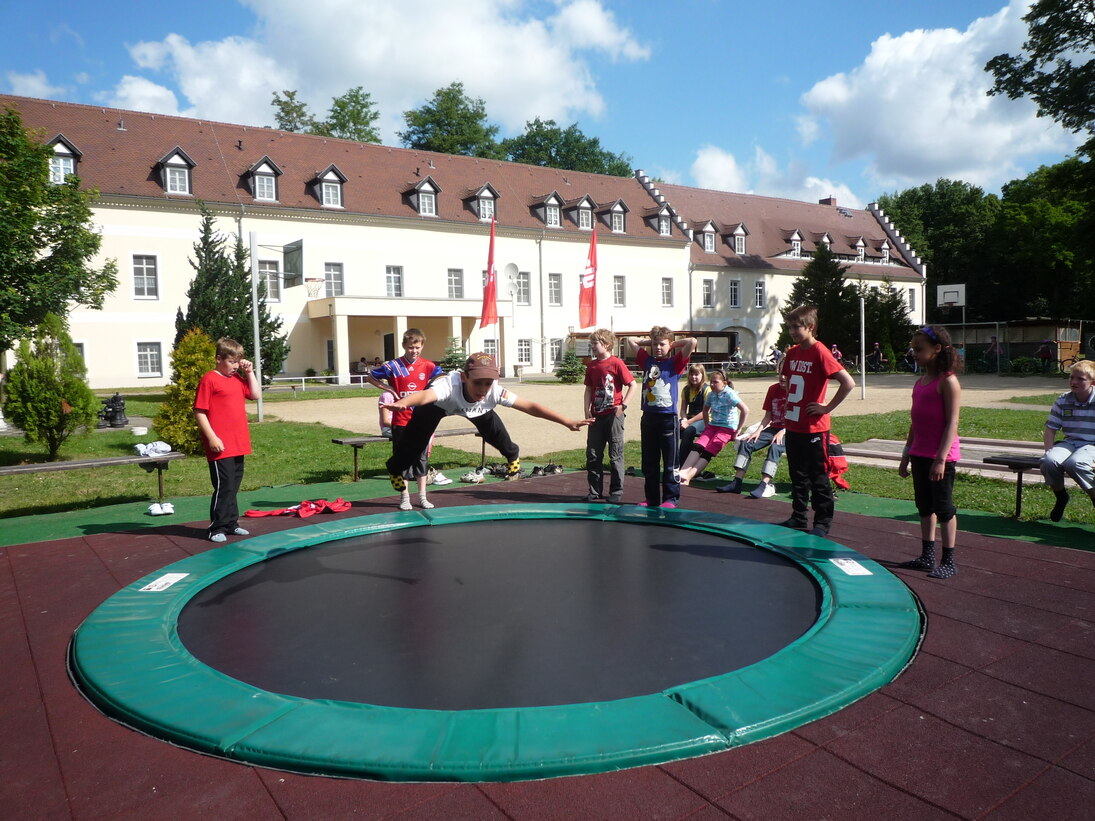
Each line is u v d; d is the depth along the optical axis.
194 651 3.45
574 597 4.09
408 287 36.66
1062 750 2.53
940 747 2.56
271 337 24.20
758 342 48.78
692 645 3.38
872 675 3.01
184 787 2.39
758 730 2.62
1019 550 5.08
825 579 4.31
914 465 4.57
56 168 29.31
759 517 6.39
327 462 10.94
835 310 37.41
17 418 11.56
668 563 4.82
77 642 3.55
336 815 2.22
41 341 11.89
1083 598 4.07
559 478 8.73
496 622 3.70
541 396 23.11
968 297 58.88
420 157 39.72
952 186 64.19
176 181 31.39
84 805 2.29
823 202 57.12
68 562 5.30
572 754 2.43
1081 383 5.72
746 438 7.61
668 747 2.49
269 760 2.49
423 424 4.98
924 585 4.30
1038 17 27.06
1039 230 51.91
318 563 4.99
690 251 46.06
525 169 43.03
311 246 34.16
